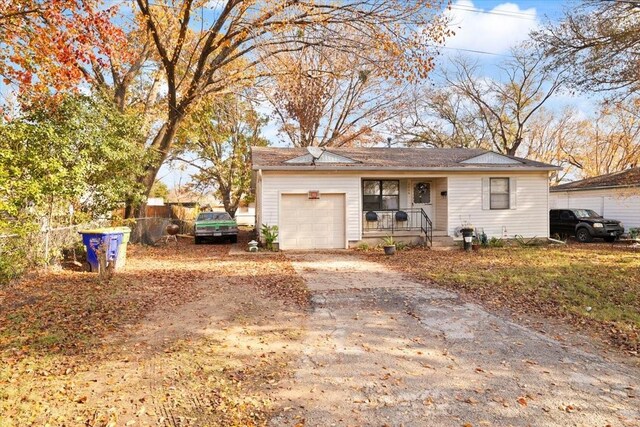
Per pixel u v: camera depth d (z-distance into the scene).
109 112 11.80
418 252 14.41
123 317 6.18
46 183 8.80
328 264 11.69
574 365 4.52
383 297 7.54
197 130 25.92
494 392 3.88
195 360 4.61
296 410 3.55
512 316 6.38
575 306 6.84
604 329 5.74
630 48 10.97
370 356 4.79
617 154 35.69
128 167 12.57
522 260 11.98
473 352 4.91
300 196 15.47
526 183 16.80
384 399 3.75
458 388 3.97
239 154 31.83
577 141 37.88
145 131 15.15
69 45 10.45
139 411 3.48
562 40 11.87
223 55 15.50
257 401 3.70
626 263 11.16
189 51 16.98
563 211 19.53
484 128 34.62
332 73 17.34
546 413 3.50
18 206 8.20
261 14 14.14
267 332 5.62
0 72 10.31
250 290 8.17
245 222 40.22
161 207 24.44
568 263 11.28
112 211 14.23
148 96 18.39
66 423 3.27
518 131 32.81
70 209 11.27
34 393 3.74
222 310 6.68
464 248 14.98
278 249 15.11
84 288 8.05
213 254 14.37
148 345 5.06
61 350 4.84
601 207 20.56
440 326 5.89
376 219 16.41
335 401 3.71
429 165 15.98
